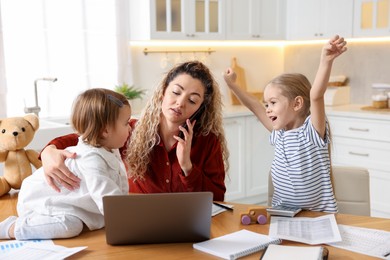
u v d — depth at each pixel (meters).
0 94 3.46
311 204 1.91
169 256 1.32
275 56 5.16
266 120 2.23
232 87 2.29
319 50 4.77
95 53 3.95
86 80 3.93
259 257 1.32
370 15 4.03
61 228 1.45
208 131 1.94
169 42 4.38
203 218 1.40
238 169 4.23
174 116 1.79
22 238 1.45
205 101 1.91
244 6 4.45
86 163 1.51
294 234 1.48
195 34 4.12
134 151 1.90
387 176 3.69
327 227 1.53
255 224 1.58
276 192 2.00
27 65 3.64
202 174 1.84
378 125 3.70
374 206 3.80
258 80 5.05
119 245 1.41
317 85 1.71
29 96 3.68
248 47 4.92
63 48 3.79
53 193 1.54
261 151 4.38
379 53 4.30
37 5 3.63
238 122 4.17
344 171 2.03
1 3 3.47
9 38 3.54
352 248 1.37
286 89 1.91
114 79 4.07
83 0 3.83
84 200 1.51
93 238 1.47
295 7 4.67
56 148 1.71
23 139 1.99
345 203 2.02
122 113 1.56
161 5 3.92
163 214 1.38
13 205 1.83
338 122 3.99
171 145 1.93
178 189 1.91
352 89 4.55
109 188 1.47
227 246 1.37
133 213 1.37
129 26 4.08
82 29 3.86
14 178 1.98
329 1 4.33
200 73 1.82
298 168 1.89
